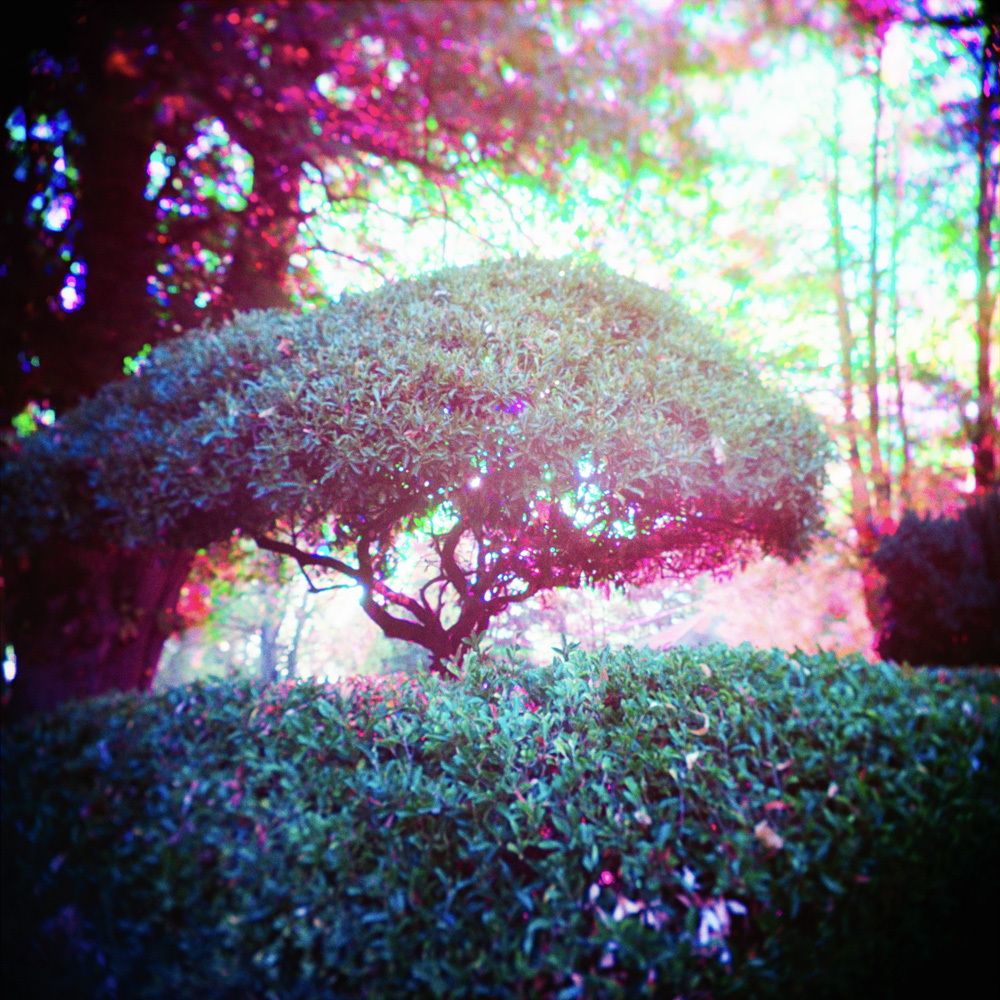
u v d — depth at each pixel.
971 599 4.21
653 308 4.56
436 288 4.39
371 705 3.36
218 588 6.13
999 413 8.58
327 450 3.58
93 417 4.05
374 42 5.49
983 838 2.74
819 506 4.66
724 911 2.36
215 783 2.66
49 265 4.49
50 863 2.52
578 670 3.46
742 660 3.44
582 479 3.76
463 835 2.71
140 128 4.67
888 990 2.58
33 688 3.55
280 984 2.28
